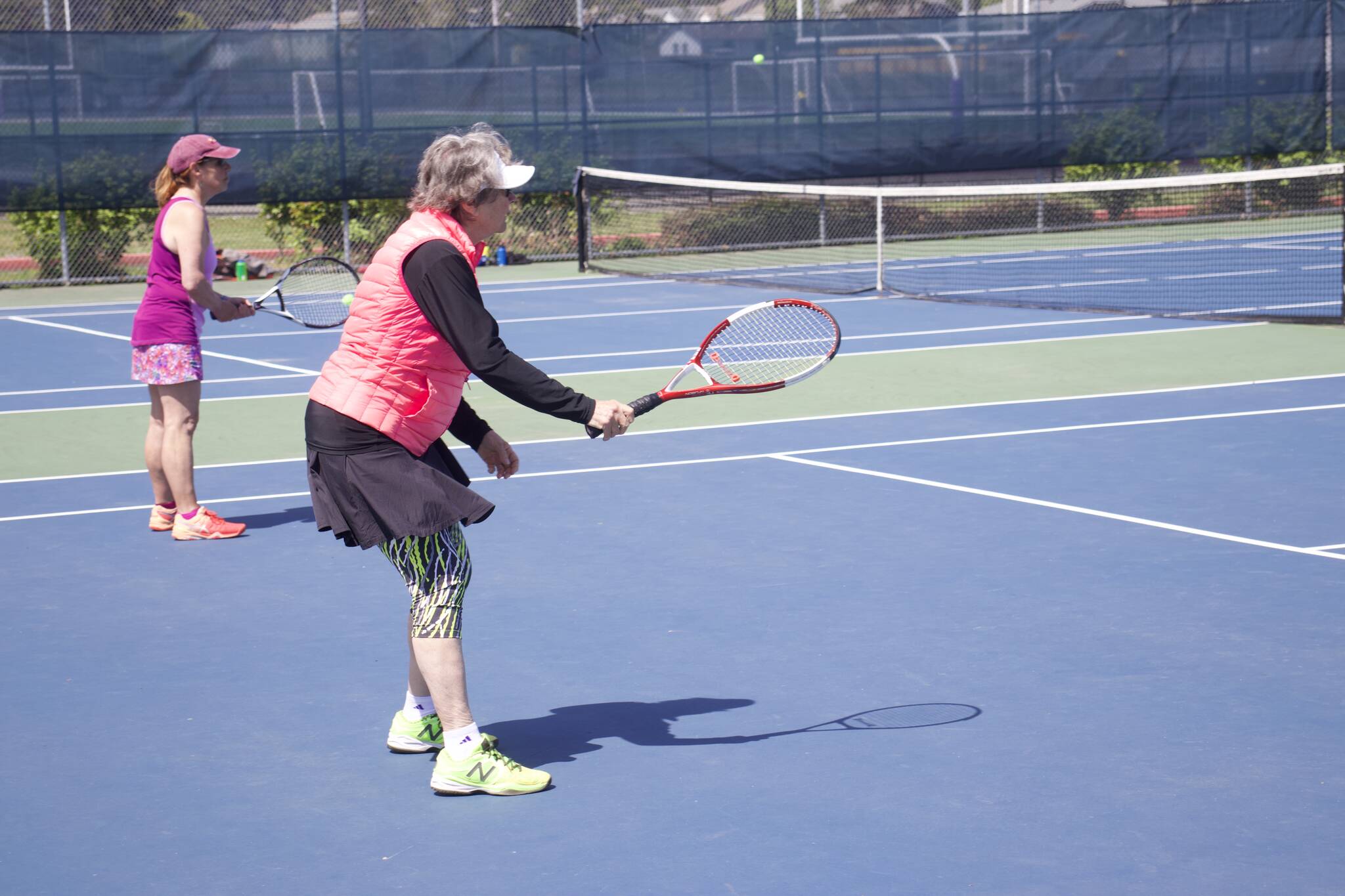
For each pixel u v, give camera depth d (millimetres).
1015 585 7500
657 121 25984
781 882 4441
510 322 19000
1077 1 29422
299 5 25250
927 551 8180
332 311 15758
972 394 13359
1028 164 27609
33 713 6035
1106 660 6367
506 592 7602
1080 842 4668
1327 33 28625
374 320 5016
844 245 27656
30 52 22812
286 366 16141
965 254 25953
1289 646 6504
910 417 12289
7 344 17938
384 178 24828
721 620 7055
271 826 4941
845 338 17109
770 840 4738
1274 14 28281
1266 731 5562
